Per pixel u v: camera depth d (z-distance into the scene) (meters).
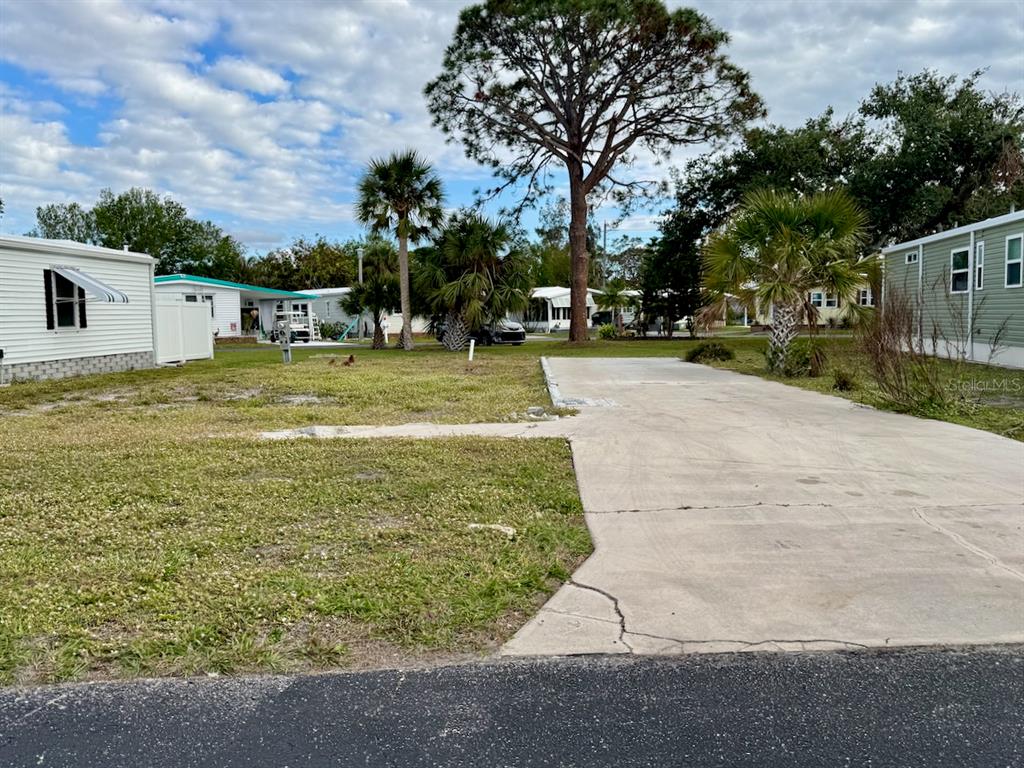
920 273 16.77
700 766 2.25
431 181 24.09
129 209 53.50
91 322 15.83
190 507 4.88
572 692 2.67
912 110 24.52
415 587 3.55
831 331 30.02
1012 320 14.27
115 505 4.96
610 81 25.81
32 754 2.32
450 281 24.83
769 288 13.49
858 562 3.88
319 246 53.84
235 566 3.81
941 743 2.36
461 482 5.58
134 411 9.91
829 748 2.34
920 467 6.04
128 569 3.76
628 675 2.79
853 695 2.64
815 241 13.67
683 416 8.88
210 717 2.53
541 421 8.62
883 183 25.16
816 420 8.50
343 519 4.65
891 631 3.11
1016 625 3.15
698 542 4.23
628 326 40.56
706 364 17.11
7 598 3.40
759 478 5.72
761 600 3.43
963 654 2.93
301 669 2.85
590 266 60.06
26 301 14.10
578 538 4.30
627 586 3.61
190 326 19.72
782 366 14.05
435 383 13.00
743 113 25.72
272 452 6.72
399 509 4.87
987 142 23.38
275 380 13.80
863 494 5.21
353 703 2.61
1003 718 2.49
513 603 3.41
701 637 3.08
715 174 29.84
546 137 26.97
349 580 3.61
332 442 7.22
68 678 2.77
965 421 8.35
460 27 24.80
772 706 2.57
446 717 2.52
